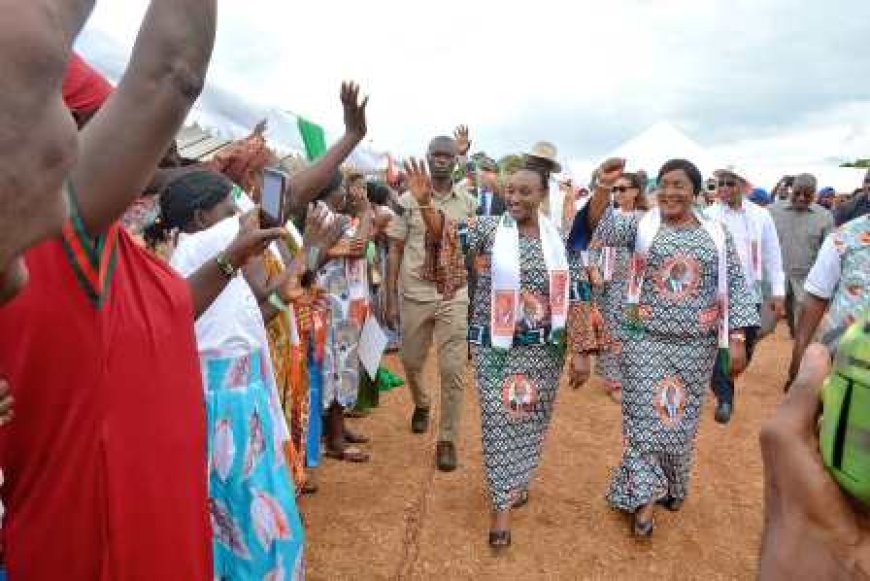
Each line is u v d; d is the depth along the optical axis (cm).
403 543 367
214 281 188
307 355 419
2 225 73
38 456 130
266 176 241
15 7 69
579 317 369
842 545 60
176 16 116
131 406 136
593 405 623
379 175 1127
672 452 384
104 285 132
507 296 360
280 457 235
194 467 152
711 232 378
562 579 339
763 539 68
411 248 511
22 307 123
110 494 133
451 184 525
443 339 468
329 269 444
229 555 227
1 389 112
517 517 400
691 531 389
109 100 120
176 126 120
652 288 380
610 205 367
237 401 223
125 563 136
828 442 60
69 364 128
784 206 779
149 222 284
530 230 370
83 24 77
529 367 369
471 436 534
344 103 273
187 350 154
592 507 415
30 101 71
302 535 233
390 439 524
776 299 621
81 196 120
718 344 385
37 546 132
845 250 321
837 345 62
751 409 622
